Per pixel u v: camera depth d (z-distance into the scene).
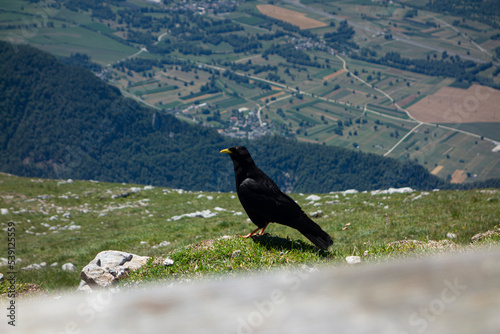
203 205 31.77
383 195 25.80
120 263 9.61
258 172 9.26
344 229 16.75
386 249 8.32
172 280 7.87
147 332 0.97
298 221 8.69
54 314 1.18
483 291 0.95
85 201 33.97
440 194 21.98
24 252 21.20
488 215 14.85
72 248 20.97
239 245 9.12
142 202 34.38
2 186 35.84
